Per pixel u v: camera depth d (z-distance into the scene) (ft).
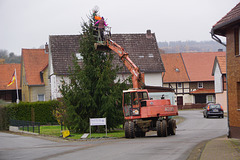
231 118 68.59
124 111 85.10
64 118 103.81
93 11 101.81
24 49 213.25
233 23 63.67
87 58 102.17
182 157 43.32
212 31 69.41
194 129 102.68
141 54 191.21
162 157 43.78
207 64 286.05
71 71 103.91
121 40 195.11
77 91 99.04
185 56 290.97
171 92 137.28
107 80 99.60
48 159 46.91
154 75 187.73
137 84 87.10
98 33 96.53
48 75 193.57
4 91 234.79
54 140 85.81
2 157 53.06
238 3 68.18
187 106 272.51
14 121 135.44
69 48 181.16
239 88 66.80
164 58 290.35
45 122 149.18
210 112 156.46
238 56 65.57
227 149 48.39
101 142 73.46
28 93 202.39
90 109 100.48
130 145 60.49
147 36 200.03
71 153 52.65
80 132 101.40
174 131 85.97
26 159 48.52
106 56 103.55
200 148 52.11
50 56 185.06
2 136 106.11
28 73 203.31
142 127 82.74
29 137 98.43
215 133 85.66
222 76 207.92
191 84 278.46
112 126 102.12
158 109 81.87
